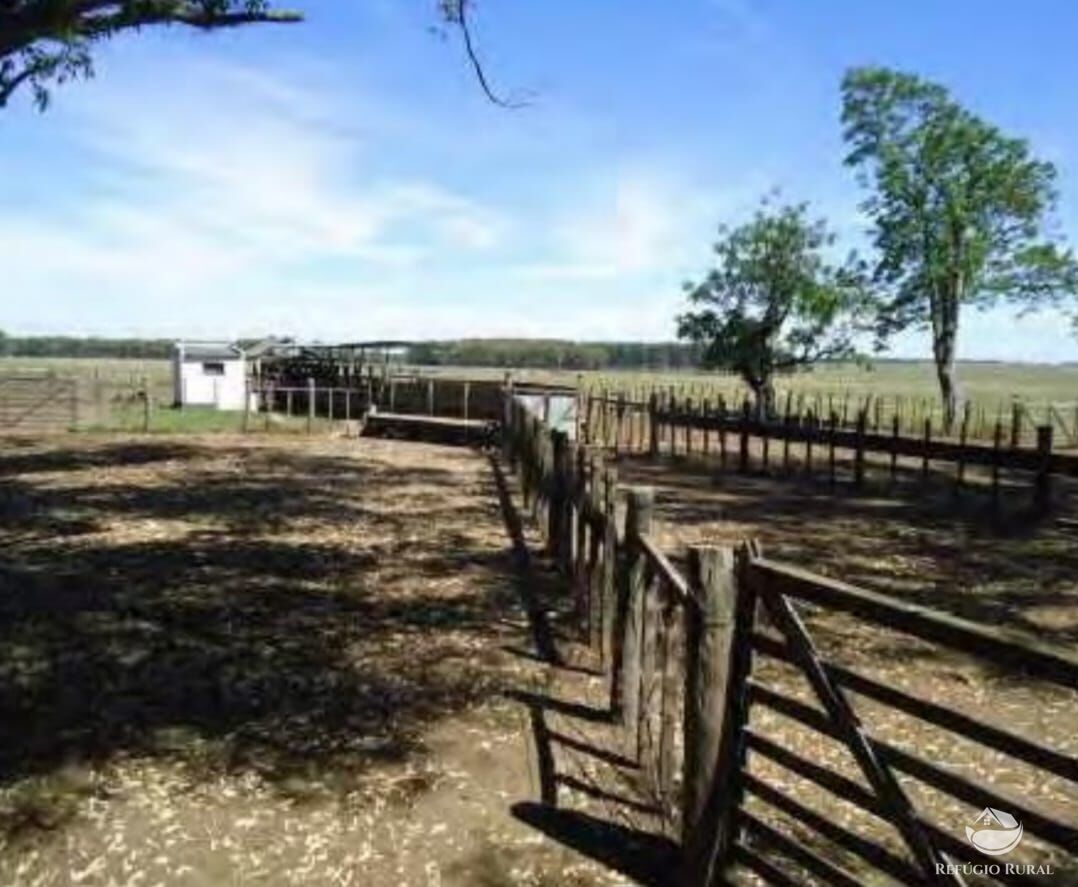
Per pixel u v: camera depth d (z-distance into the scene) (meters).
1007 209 39.31
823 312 35.00
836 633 9.12
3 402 31.58
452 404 33.16
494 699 7.53
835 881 4.36
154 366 101.56
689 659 4.89
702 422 23.11
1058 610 10.37
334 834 5.59
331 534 13.77
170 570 11.53
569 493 11.00
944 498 18.08
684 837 4.99
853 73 39.88
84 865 5.30
